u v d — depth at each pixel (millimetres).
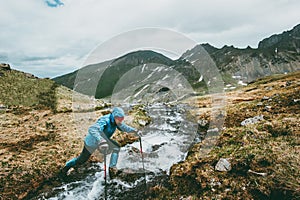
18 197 8453
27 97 29141
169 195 7910
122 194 8484
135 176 9383
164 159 10523
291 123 10375
